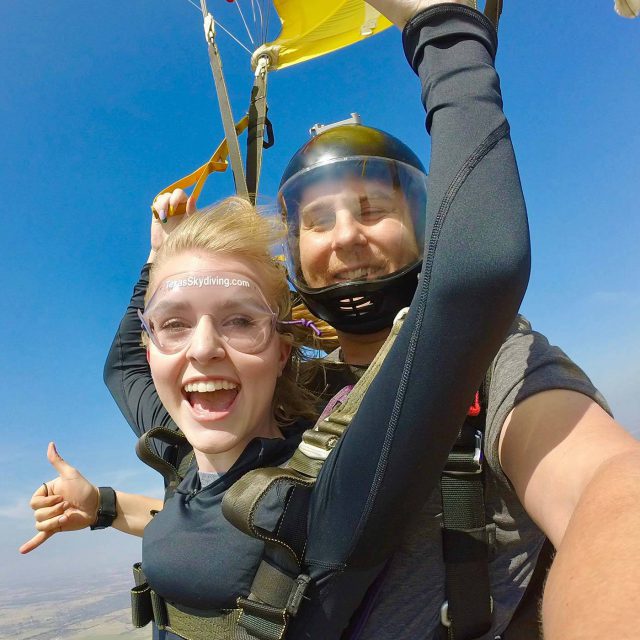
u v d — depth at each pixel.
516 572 0.58
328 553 0.48
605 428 0.42
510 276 0.42
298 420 0.70
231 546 0.53
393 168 0.67
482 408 0.54
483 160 0.45
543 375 0.48
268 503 0.50
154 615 0.61
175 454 0.76
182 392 0.61
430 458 0.45
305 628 0.49
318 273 0.68
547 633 0.29
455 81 0.48
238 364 0.60
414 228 0.67
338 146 0.68
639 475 0.34
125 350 0.94
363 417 0.46
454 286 0.42
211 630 0.54
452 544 0.53
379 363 0.55
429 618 0.54
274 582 0.49
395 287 0.65
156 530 0.60
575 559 0.31
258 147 1.06
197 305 0.60
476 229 0.42
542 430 0.45
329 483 0.48
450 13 0.51
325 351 0.81
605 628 0.24
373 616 0.54
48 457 0.89
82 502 0.87
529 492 0.44
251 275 0.64
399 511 0.46
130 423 0.87
